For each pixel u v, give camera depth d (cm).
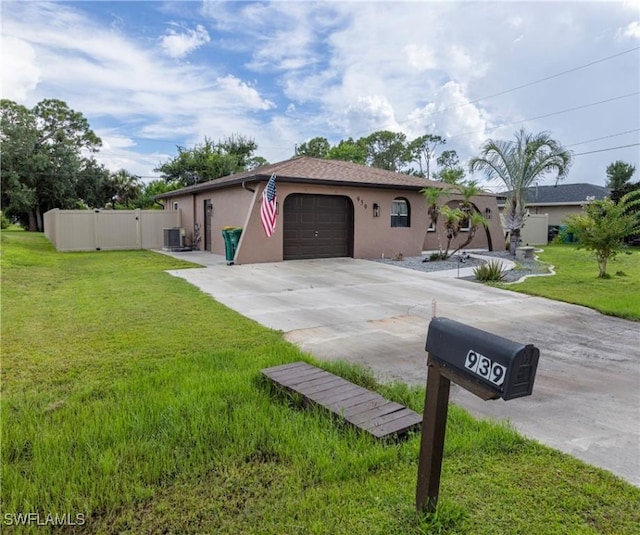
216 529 194
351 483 228
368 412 299
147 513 205
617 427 308
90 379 366
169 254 1441
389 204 1398
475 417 320
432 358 189
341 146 3678
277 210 1197
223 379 361
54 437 263
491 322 626
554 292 850
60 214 1563
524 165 1500
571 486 228
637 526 197
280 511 206
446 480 230
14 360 409
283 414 306
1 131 2681
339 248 1339
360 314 652
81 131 3212
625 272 1160
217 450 256
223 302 701
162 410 299
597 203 1085
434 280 976
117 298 700
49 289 780
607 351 499
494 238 1734
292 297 761
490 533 191
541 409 339
